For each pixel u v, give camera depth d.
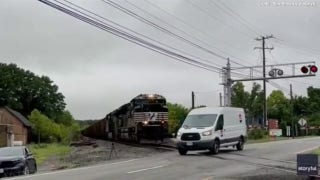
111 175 21.69
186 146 33.03
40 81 139.75
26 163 28.00
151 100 49.81
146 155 35.84
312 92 138.25
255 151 36.12
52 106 141.88
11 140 91.00
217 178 20.39
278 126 95.44
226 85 54.59
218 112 34.41
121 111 57.56
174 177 20.86
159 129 49.50
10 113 106.69
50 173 23.48
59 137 122.06
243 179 19.97
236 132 36.53
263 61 74.38
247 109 88.19
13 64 137.38
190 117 34.44
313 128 110.00
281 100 111.31
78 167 28.08
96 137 82.88
